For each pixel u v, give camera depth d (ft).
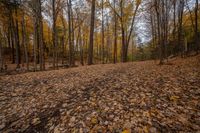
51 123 14.30
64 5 56.49
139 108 14.82
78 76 29.99
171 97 16.48
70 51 60.49
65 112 15.66
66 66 61.41
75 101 17.85
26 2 45.60
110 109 15.08
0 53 50.67
